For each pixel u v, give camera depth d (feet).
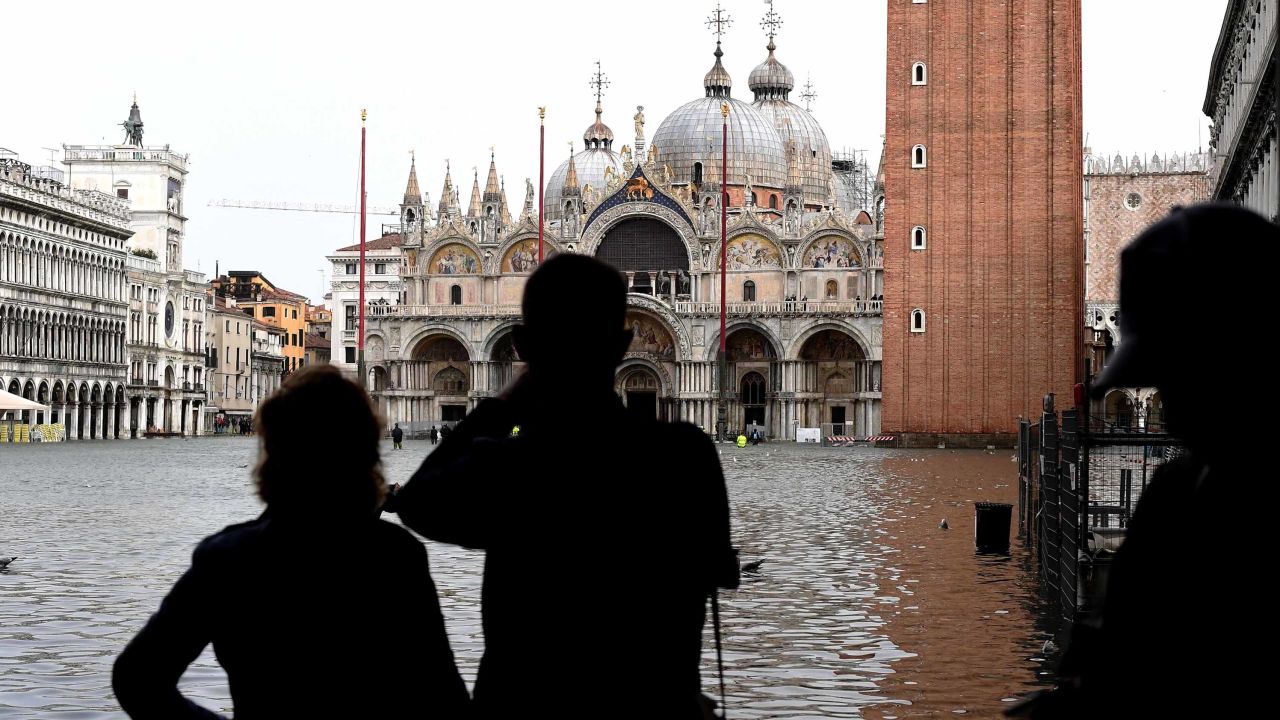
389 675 22.27
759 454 334.65
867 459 298.76
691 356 484.74
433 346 520.01
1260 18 225.56
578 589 22.18
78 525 127.34
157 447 396.57
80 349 483.51
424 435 509.76
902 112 363.56
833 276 482.69
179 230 603.26
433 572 92.22
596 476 22.43
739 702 54.39
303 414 22.44
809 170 578.25
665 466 22.59
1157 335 16.93
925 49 362.12
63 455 320.29
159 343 570.46
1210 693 16.05
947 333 361.51
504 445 22.91
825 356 481.46
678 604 22.45
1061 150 355.77
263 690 22.27
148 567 94.63
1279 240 16.81
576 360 23.02
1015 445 358.23
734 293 492.54
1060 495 78.95
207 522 130.93
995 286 359.46
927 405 362.53
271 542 22.47
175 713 22.18
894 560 101.60
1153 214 485.15
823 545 112.37
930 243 362.12
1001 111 359.46
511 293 514.27
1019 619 74.28
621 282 23.61
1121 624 17.11
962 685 57.57
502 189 547.08
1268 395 16.25
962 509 151.53
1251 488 16.24
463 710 23.16
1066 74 355.56
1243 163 255.50
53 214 458.91
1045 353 357.00
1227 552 16.12
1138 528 17.49
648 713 22.21
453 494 22.72
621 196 505.66
